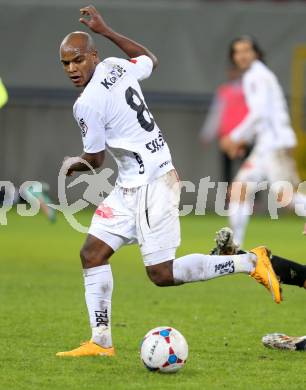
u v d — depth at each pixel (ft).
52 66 248.32
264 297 123.95
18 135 252.21
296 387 73.97
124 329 99.14
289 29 248.73
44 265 153.17
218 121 248.11
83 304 114.62
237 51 169.78
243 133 171.83
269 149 167.73
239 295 125.80
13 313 107.45
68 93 249.75
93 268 84.07
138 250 181.06
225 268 83.41
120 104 82.69
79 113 82.33
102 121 82.33
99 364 80.94
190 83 248.73
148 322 103.71
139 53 88.63
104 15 246.88
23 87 247.91
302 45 248.73
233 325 102.12
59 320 103.30
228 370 79.61
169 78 248.93
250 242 185.26
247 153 231.91
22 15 245.86
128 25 247.29
